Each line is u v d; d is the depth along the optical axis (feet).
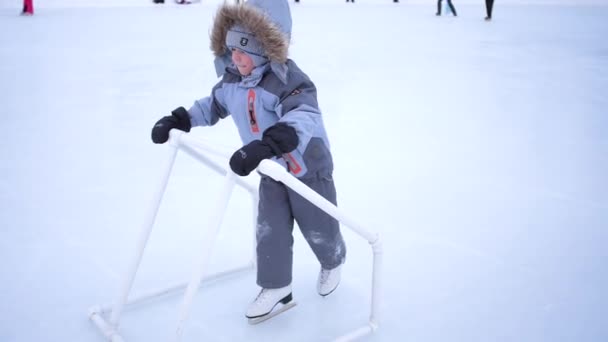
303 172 5.13
